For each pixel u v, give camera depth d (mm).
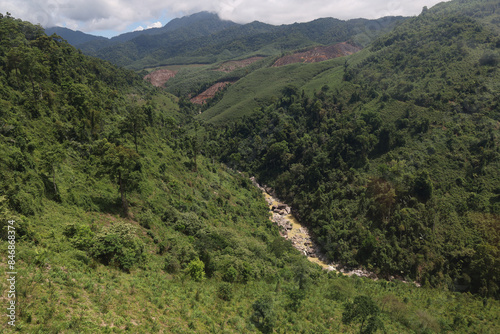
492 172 80438
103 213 44000
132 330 20734
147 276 32219
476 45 139750
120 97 115000
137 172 59156
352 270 72438
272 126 143250
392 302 50031
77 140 61594
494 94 104000
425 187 79062
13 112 52344
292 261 63281
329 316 38625
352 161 101188
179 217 54969
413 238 72875
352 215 83875
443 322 45562
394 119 111125
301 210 97375
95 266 28234
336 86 159250
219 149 145875
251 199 102625
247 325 28906
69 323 18391
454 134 95688
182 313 26328
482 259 63219
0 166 34594
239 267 43594
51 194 39406
